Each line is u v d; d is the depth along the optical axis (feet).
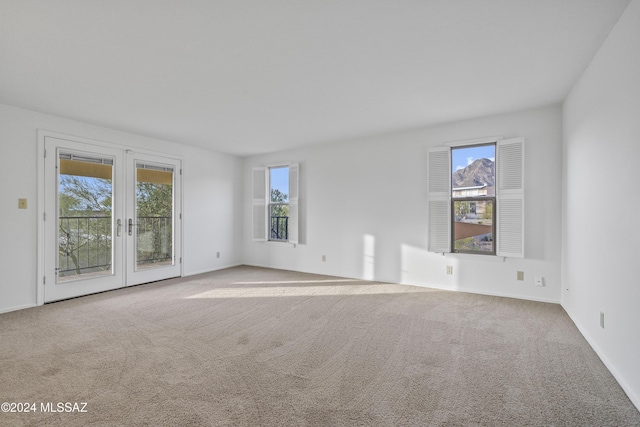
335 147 17.95
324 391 6.56
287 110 12.60
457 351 8.40
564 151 11.73
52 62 8.54
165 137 16.61
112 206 14.89
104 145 14.60
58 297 13.02
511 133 13.07
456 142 14.17
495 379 7.02
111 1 6.11
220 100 11.46
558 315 11.09
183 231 18.07
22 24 6.80
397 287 15.24
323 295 13.91
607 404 6.12
